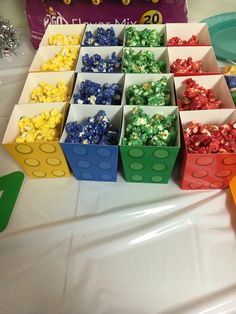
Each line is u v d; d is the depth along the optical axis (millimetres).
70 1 989
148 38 950
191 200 722
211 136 678
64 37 988
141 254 645
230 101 749
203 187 742
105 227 687
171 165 693
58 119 749
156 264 630
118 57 930
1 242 668
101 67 878
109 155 678
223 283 597
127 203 732
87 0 985
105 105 747
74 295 592
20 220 712
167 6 999
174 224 676
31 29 1099
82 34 1023
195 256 636
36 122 749
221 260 628
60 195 758
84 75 842
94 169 738
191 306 563
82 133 705
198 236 664
